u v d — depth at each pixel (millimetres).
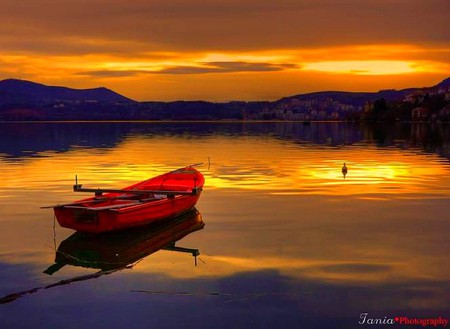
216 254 11523
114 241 12805
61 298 8969
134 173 26562
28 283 9789
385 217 15227
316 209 16484
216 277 9969
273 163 31281
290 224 14414
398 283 9555
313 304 8641
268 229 13844
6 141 59500
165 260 11117
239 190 20516
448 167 28812
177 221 14922
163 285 9562
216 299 8891
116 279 9898
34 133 86438
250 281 9719
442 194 19281
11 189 20828
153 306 8617
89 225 12664
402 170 27375
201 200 18203
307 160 33250
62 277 10109
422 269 10352
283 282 9656
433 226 14047
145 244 12516
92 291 9281
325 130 103688
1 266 10812
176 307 8578
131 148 46438
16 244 12531
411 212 15930
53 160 33781
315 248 11914
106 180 23734
